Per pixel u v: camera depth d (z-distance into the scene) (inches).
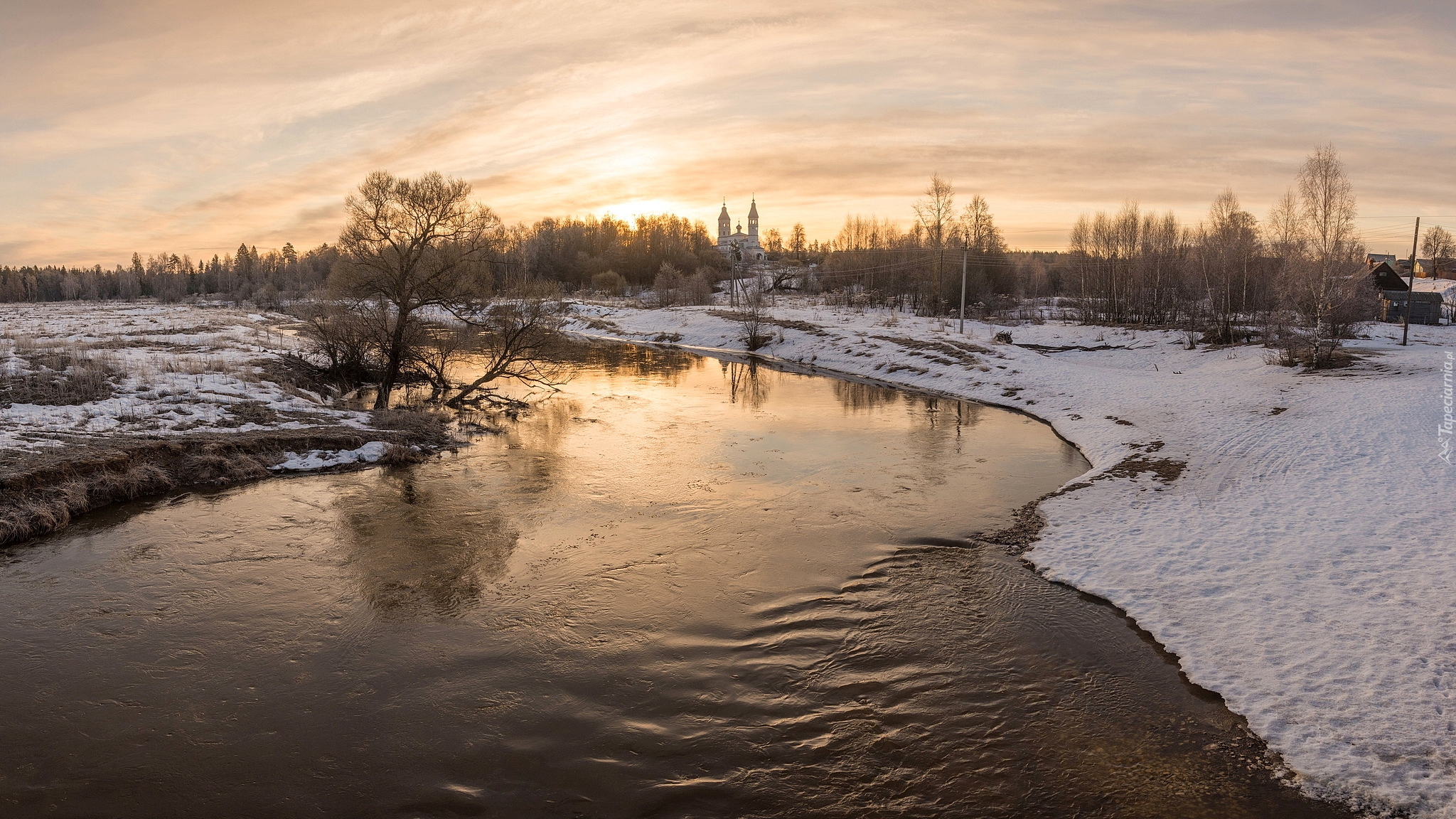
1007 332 2241.6
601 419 1165.1
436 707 396.5
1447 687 374.0
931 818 317.7
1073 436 1068.5
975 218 3641.7
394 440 924.0
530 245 5472.4
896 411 1296.8
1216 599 494.9
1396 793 314.3
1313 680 394.3
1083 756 354.3
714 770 349.7
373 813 321.7
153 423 861.8
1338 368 1343.5
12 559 569.0
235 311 3225.9
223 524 649.6
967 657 445.4
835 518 692.7
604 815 321.4
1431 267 4404.5
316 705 397.1
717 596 526.3
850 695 408.2
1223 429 981.8
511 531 646.5
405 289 1141.7
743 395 1464.1
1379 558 524.7
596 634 472.7
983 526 673.0
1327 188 1711.4
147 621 480.7
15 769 344.5
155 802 325.7
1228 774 338.3
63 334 1600.6
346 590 528.4
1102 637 466.6
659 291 4229.8
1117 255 3102.9
